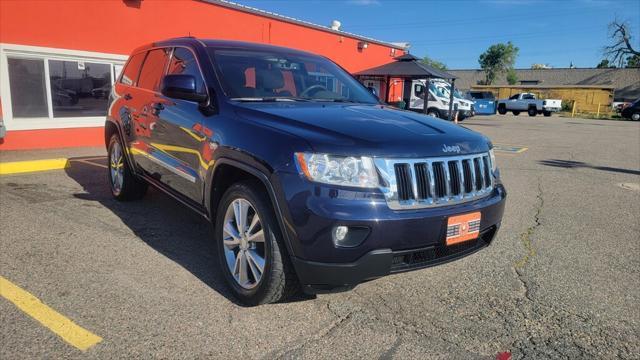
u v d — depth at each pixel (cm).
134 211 549
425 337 301
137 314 314
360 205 276
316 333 300
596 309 349
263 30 1545
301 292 326
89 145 1076
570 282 397
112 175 596
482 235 351
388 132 311
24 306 319
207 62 409
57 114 1018
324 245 277
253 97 386
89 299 332
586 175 935
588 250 480
